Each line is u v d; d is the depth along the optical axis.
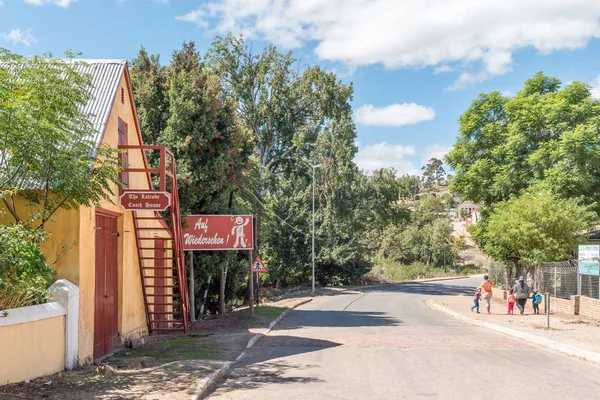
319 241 53.81
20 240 8.54
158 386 8.87
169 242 19.67
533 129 36.16
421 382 9.84
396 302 38.06
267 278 54.09
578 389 9.25
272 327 20.70
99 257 12.45
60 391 8.30
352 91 53.00
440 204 102.69
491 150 39.34
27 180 10.12
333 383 9.80
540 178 34.91
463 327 20.70
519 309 24.81
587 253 22.12
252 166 28.31
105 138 12.41
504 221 27.56
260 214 36.78
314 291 49.34
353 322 23.20
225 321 21.66
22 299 9.12
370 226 84.44
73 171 9.34
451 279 76.94
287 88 51.81
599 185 33.47
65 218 10.77
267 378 10.34
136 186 15.55
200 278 26.19
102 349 12.46
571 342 14.28
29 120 8.80
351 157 54.12
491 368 11.24
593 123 33.41
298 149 53.31
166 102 23.98
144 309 16.16
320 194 54.44
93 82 13.48
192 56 25.41
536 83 39.25
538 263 26.95
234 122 23.83
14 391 7.97
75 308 10.25
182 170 21.92
